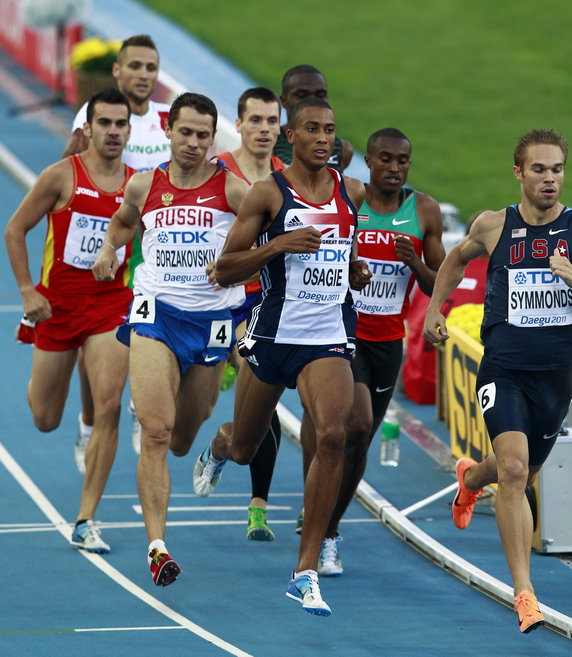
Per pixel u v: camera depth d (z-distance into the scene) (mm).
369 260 26781
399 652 22672
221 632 23391
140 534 28766
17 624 23469
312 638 23250
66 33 73625
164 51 82625
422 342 38469
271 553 28000
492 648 23062
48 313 27578
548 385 23359
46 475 32406
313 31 92375
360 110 78062
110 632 23141
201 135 24734
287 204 22484
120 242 26156
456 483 32000
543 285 23016
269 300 22859
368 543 28938
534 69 86250
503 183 66688
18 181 61656
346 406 22297
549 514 28141
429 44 90938
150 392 24797
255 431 24594
